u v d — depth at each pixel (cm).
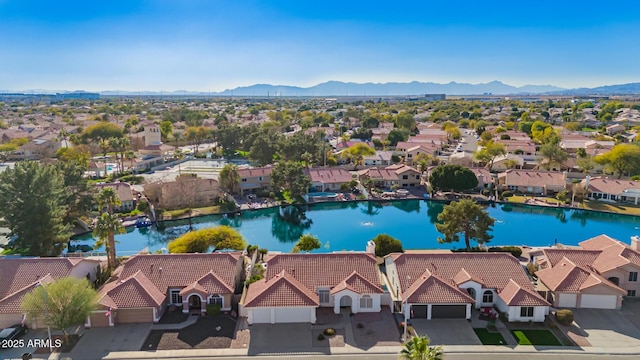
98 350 4484
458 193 11962
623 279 5631
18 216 6656
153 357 4378
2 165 14425
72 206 8588
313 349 4512
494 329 4869
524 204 10931
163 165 15300
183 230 9331
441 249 7831
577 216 10319
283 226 9669
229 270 5541
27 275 5444
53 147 16375
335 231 9244
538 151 15512
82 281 4812
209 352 4462
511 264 5609
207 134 19538
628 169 12488
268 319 4988
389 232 9138
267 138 14688
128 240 8694
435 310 5091
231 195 11300
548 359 4372
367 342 4628
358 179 12788
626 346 4597
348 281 5303
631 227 9469
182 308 5262
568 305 5347
